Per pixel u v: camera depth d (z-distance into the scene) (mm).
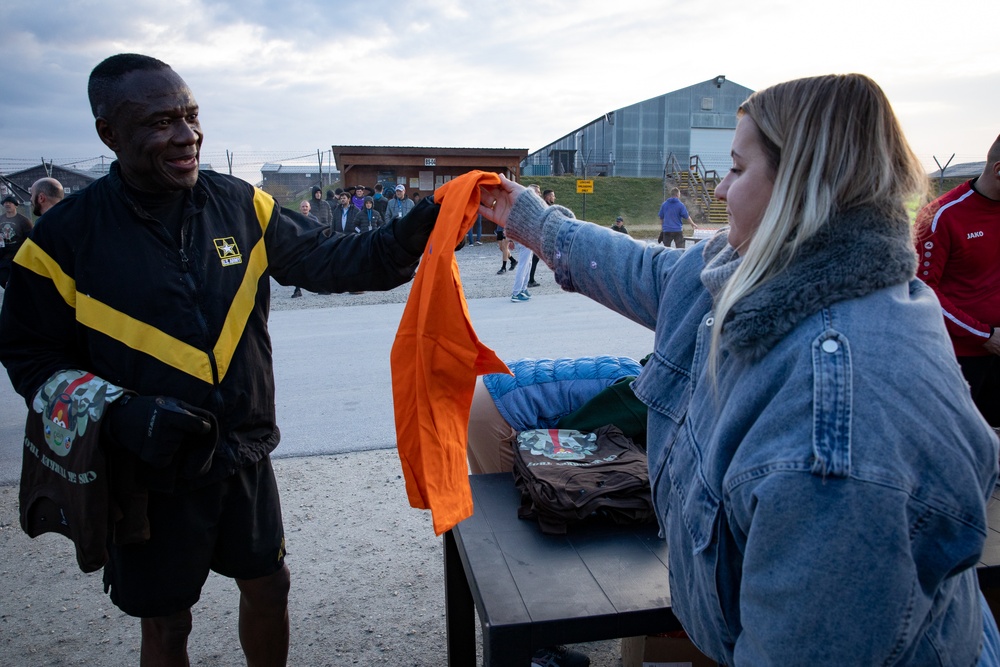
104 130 1710
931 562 984
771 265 1080
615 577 1766
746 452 1035
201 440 1720
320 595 2941
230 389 1854
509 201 1913
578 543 1946
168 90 1685
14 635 2705
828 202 1044
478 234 21266
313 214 14812
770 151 1151
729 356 1179
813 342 996
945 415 962
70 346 1831
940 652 1104
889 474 919
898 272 1010
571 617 1590
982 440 998
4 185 21656
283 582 2119
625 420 2557
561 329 8086
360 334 8328
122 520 1722
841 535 926
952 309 3029
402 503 3736
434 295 1790
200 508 1840
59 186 5273
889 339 974
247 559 1972
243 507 1941
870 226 1043
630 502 2004
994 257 3006
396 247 1997
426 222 1950
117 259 1744
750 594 1019
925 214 2178
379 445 4547
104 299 1742
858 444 930
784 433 988
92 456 1618
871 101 1075
